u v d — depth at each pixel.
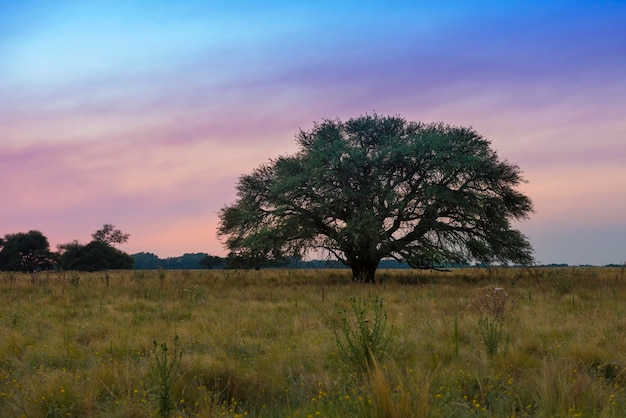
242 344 8.06
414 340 7.89
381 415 4.25
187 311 12.93
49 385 5.32
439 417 4.36
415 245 27.89
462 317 10.46
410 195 27.03
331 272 35.41
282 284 23.39
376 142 29.25
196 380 5.83
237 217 30.34
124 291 18.97
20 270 91.25
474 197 26.72
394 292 18.42
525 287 20.11
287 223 27.50
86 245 88.25
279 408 4.96
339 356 6.90
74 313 12.88
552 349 7.16
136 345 8.02
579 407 4.61
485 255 27.98
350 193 26.16
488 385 5.54
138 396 5.25
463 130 28.95
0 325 10.58
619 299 14.95
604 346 7.51
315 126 30.08
